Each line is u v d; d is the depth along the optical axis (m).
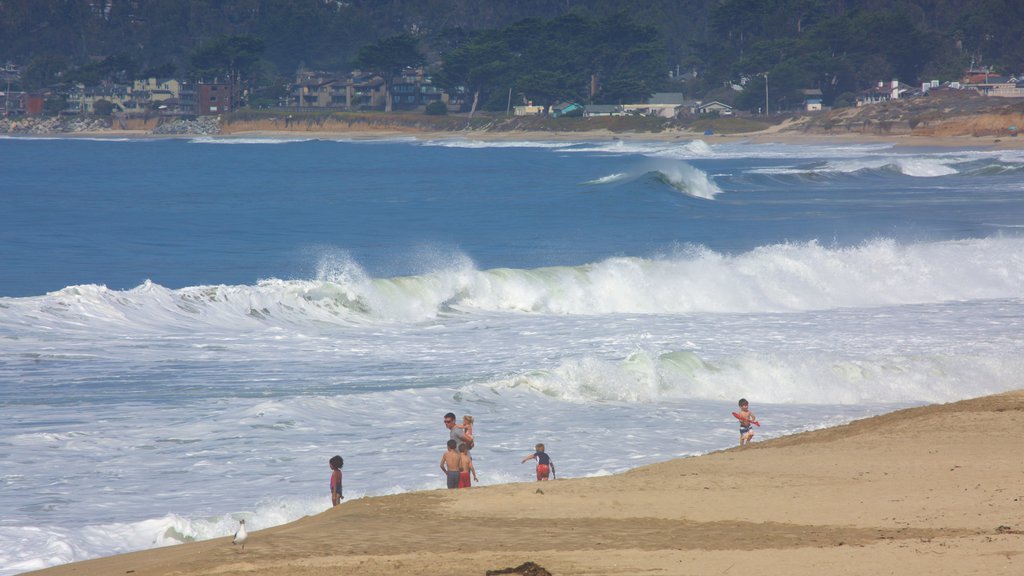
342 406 78.81
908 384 90.81
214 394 83.12
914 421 72.81
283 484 60.88
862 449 63.53
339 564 40.69
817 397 89.00
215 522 52.94
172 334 106.50
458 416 78.69
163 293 117.00
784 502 50.44
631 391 87.19
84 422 73.69
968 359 96.44
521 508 50.66
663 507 50.31
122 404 79.19
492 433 74.25
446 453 57.03
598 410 82.06
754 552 40.88
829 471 57.47
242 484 60.81
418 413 78.62
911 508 48.03
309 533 46.22
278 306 119.31
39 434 70.00
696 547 42.31
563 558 40.88
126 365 92.75
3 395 81.12
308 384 87.56
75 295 112.69
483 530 46.47
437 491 54.50
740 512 48.88
